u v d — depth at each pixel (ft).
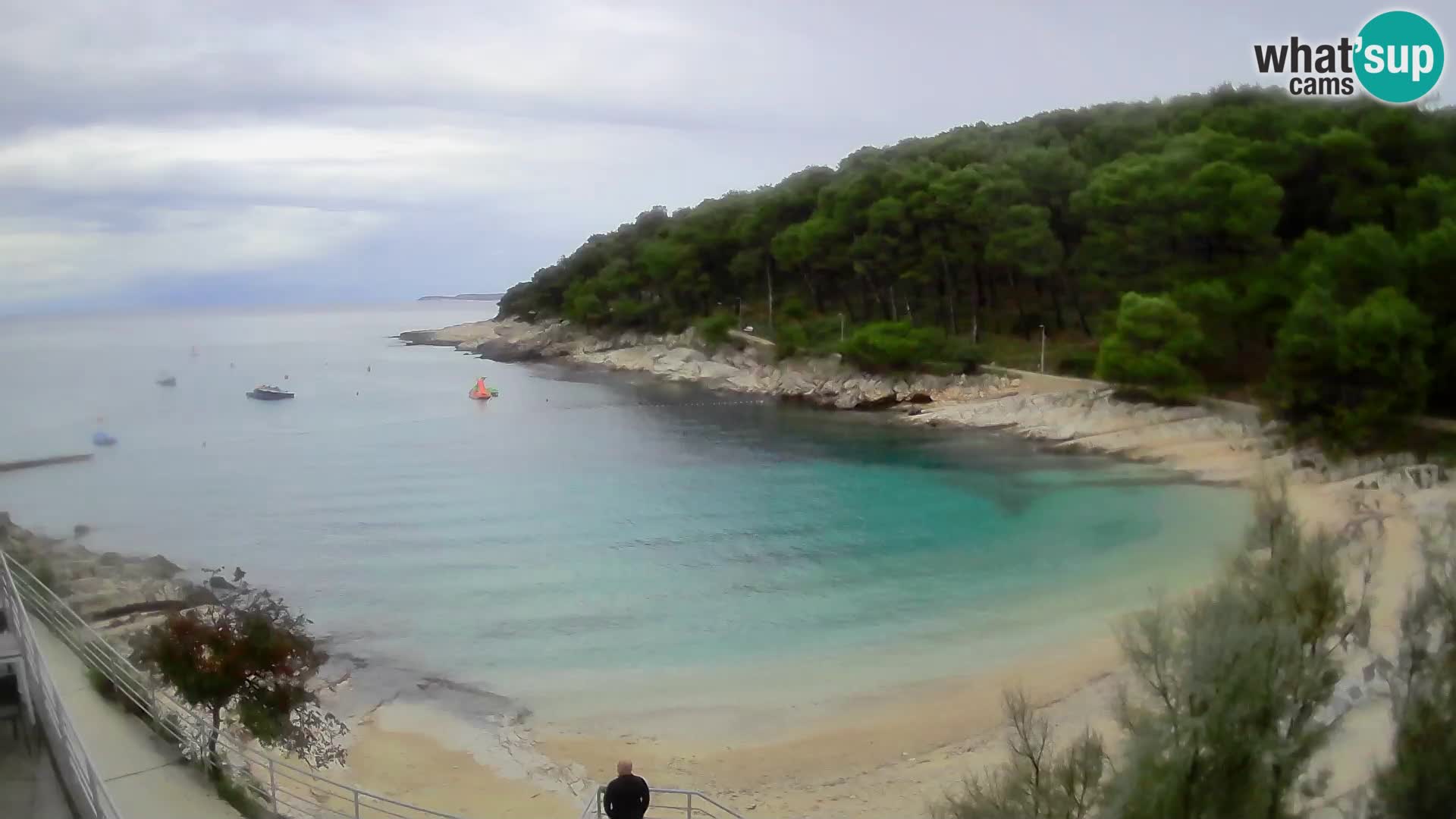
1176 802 42.78
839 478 225.35
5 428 338.75
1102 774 56.24
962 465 235.40
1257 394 252.21
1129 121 393.91
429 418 345.51
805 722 96.43
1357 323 200.23
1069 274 355.97
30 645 51.57
